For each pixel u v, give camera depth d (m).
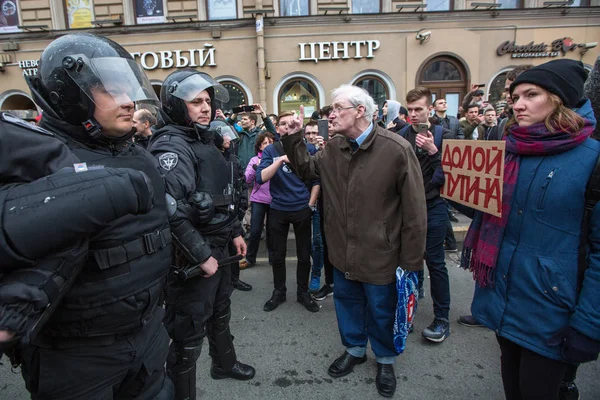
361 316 2.17
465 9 8.82
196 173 1.66
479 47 8.99
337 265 2.12
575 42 9.11
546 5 8.94
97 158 1.06
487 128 4.40
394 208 1.95
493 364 2.22
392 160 1.88
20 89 8.75
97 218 0.78
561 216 1.26
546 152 1.28
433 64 9.08
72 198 0.76
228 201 1.78
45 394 1.00
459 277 3.51
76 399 1.01
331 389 2.04
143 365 1.15
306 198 2.93
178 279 1.60
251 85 8.84
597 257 1.18
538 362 1.33
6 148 0.81
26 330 0.74
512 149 1.38
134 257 1.03
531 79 1.29
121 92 1.03
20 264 0.72
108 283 0.98
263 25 8.61
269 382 2.11
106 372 1.04
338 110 1.88
